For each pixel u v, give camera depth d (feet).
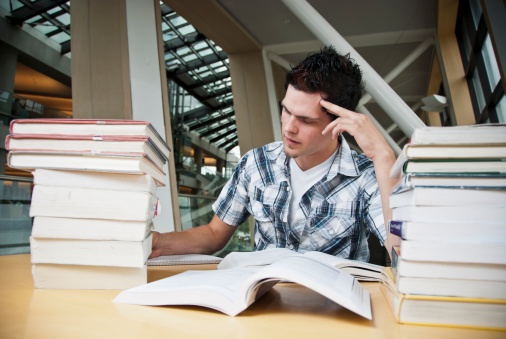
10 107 30.19
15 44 31.09
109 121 1.84
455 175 1.36
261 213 3.75
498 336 1.25
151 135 1.97
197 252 3.44
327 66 2.92
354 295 1.51
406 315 1.38
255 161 3.88
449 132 1.36
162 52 10.39
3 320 1.28
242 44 20.21
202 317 1.43
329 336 1.22
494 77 13.46
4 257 3.00
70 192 1.83
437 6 16.93
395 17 18.11
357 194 3.57
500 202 1.34
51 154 1.84
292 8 12.18
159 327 1.27
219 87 38.81
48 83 37.83
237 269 2.02
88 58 9.49
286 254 2.60
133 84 9.35
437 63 21.06
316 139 3.10
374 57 21.90
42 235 1.82
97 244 1.84
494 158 1.35
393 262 1.74
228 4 17.47
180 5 16.71
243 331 1.26
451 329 1.33
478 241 1.34
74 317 1.36
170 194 9.68
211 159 53.36
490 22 8.86
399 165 1.54
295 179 3.76
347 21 18.54
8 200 11.05
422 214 1.37
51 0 29.17
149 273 2.48
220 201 3.88
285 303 1.70
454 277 1.36
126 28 9.41
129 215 1.82
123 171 1.81
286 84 3.10
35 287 1.84
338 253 3.59
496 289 1.33
